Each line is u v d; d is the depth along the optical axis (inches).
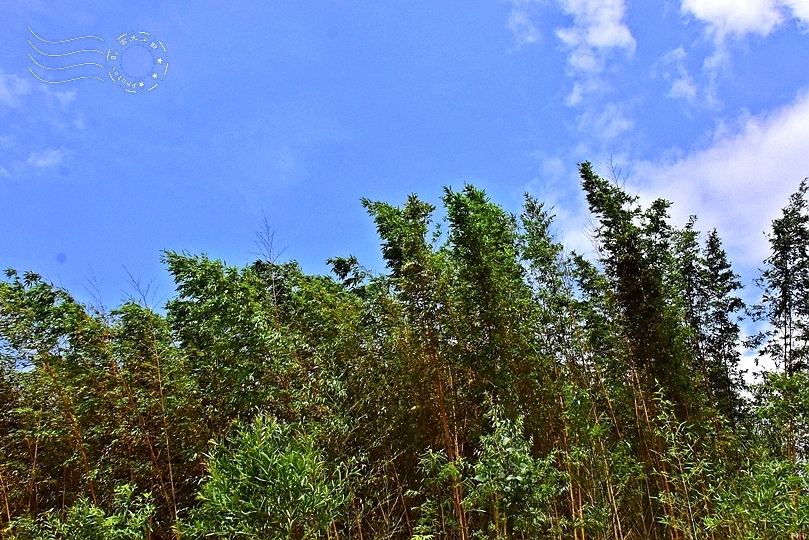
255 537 200.1
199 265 315.9
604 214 357.1
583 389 306.3
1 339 303.3
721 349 391.2
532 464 236.8
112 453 306.2
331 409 279.0
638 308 338.6
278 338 286.8
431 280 293.3
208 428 304.5
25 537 262.5
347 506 257.8
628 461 292.7
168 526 287.4
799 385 265.0
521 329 304.0
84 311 320.8
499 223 333.7
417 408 297.4
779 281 376.5
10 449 305.3
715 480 279.7
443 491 274.4
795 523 217.8
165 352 320.8
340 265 430.9
